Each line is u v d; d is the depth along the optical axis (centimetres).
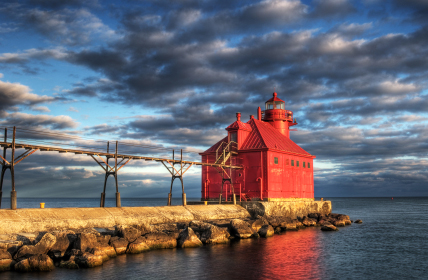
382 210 11444
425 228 5253
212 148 5659
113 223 3322
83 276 2228
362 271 2539
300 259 2850
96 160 3547
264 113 6662
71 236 2680
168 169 4206
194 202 5225
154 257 2778
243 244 3416
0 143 2806
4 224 2631
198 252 2998
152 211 3822
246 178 5228
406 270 2591
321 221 5353
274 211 4972
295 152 5750
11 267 2330
